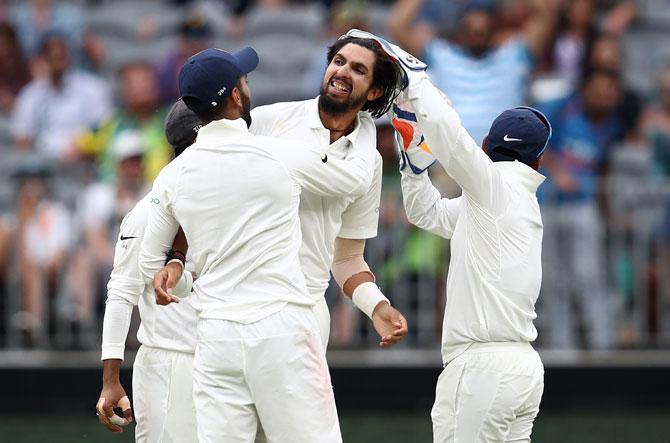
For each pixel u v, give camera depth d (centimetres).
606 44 3719
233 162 1648
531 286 1817
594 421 3098
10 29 3966
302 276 1673
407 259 3112
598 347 3162
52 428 3002
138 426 1828
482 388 1795
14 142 3744
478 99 3322
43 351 3133
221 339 1628
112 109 3769
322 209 1795
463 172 1764
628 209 3172
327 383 1667
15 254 3130
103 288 3123
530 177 1856
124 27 4231
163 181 1686
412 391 3152
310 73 3766
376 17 4094
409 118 1850
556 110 3425
